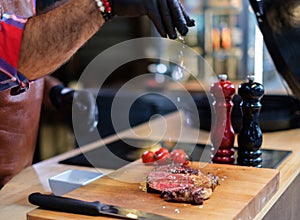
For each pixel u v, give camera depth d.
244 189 1.09
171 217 0.94
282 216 1.22
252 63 3.46
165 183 1.10
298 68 1.49
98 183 1.16
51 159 1.59
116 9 1.01
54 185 1.20
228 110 1.37
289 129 1.85
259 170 1.23
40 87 1.63
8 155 1.51
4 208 1.15
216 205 1.00
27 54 1.03
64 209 0.98
